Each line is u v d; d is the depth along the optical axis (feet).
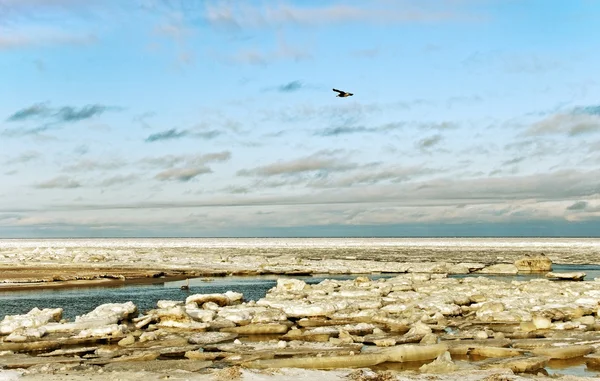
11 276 183.01
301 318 107.24
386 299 123.75
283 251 372.79
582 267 245.86
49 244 542.57
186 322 97.30
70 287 163.32
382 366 71.72
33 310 102.73
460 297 123.65
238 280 187.73
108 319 95.71
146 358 74.59
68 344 84.89
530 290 134.51
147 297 142.82
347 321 103.60
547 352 75.36
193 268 218.38
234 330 95.09
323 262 246.88
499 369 66.18
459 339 85.30
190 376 61.87
